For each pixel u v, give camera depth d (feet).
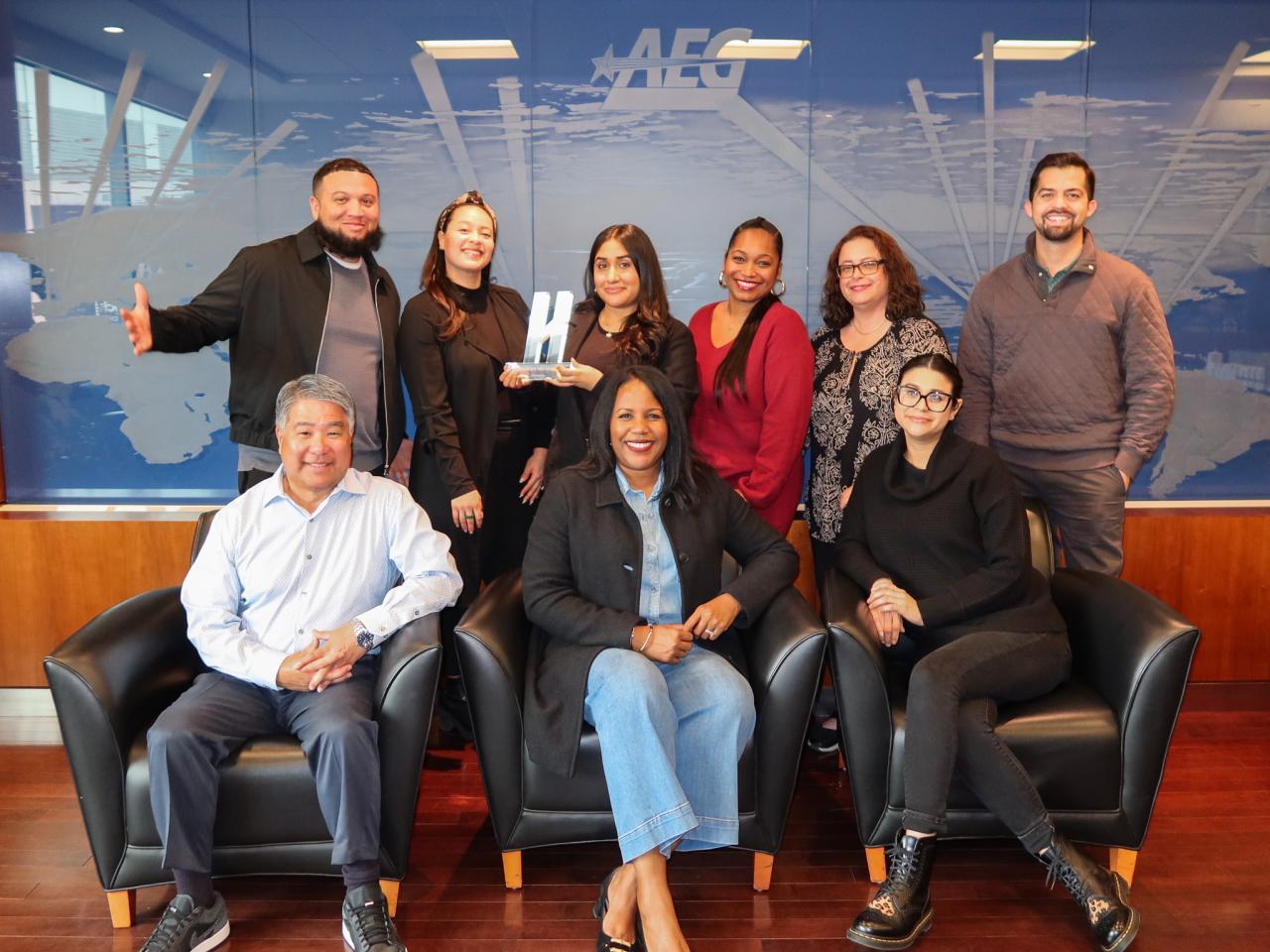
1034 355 9.86
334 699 7.07
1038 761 7.38
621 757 6.77
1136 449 9.64
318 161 11.93
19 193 11.80
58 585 11.40
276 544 7.68
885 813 7.65
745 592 7.86
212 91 11.76
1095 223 11.99
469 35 11.75
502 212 12.05
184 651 7.99
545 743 7.23
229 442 12.28
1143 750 7.40
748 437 9.55
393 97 11.85
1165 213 11.95
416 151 11.94
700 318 10.11
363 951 6.78
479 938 7.19
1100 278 9.65
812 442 10.14
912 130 11.85
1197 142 11.82
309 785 6.98
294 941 7.14
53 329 12.02
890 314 9.53
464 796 9.46
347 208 8.95
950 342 12.20
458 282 9.57
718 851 8.50
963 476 8.29
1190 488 12.34
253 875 7.41
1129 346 9.64
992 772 7.18
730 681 7.25
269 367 9.05
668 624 7.82
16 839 8.55
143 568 11.41
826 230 12.04
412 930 7.28
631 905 7.00
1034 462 10.06
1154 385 9.57
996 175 11.92
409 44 11.76
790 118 11.85
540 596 7.71
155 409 12.19
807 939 7.20
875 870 7.88
